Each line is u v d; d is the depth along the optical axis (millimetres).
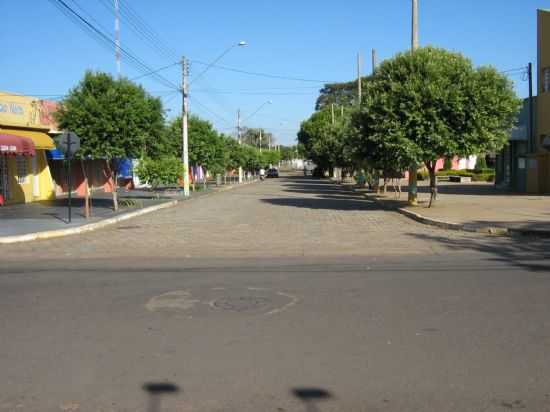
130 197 34406
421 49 23281
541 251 12375
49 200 30562
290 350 5789
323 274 9805
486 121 21484
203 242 14719
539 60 32375
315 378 5062
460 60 22422
